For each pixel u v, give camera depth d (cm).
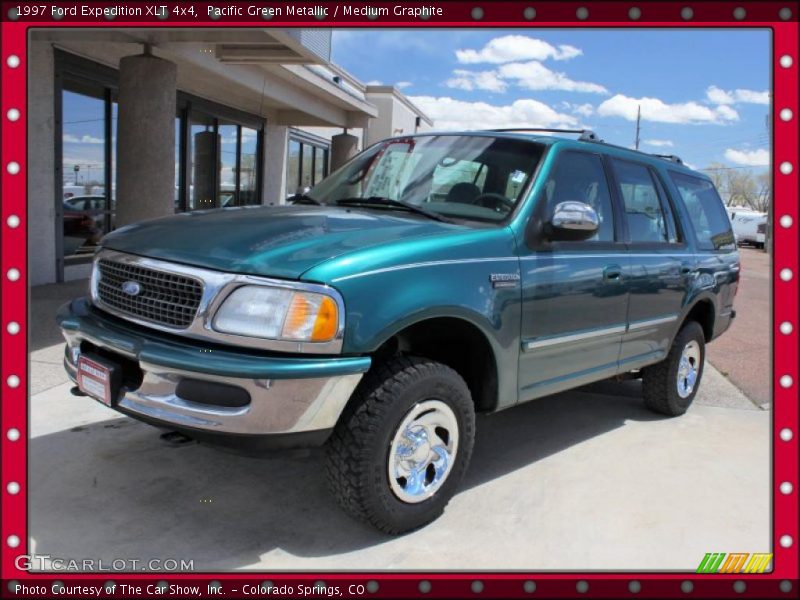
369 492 291
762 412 555
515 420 504
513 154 395
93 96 972
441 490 323
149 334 293
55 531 299
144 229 340
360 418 287
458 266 317
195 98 1266
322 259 280
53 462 366
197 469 373
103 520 312
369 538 312
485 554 304
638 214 465
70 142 937
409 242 307
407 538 314
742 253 3009
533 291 355
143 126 809
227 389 268
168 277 294
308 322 269
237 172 1484
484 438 461
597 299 404
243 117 1459
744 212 3506
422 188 398
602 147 445
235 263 280
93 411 444
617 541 324
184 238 312
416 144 435
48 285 878
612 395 588
